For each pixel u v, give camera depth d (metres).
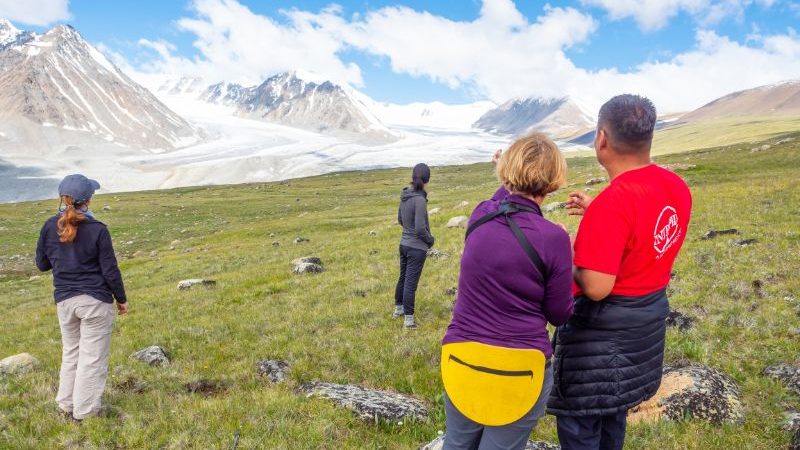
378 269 18.25
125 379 9.15
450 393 3.93
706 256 13.91
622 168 4.21
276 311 13.73
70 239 7.16
